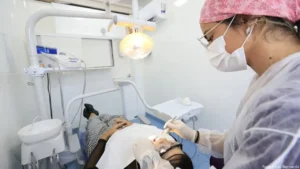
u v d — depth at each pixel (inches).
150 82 107.3
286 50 16.1
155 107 65.6
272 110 12.9
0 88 51.2
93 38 89.0
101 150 50.5
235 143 18.1
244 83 59.1
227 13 18.7
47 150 45.2
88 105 78.2
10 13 63.0
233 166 14.2
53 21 80.2
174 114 57.7
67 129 61.0
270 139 11.9
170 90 93.4
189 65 79.0
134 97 108.3
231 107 64.7
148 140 38.9
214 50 22.0
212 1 20.1
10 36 61.3
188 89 82.0
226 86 65.1
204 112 75.8
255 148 12.7
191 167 36.6
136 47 44.1
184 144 70.4
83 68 74.8
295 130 11.2
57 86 85.5
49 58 60.3
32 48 53.6
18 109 62.9
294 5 15.6
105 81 102.0
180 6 76.8
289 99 12.5
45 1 78.9
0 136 47.6
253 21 17.3
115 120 61.9
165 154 36.6
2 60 54.4
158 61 97.3
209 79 71.1
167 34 87.0
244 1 17.3
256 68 19.5
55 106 85.7
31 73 53.5
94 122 63.5
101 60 96.3
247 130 14.3
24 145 43.5
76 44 77.8
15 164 54.4
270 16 16.0
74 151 56.5
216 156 35.6
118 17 43.6
